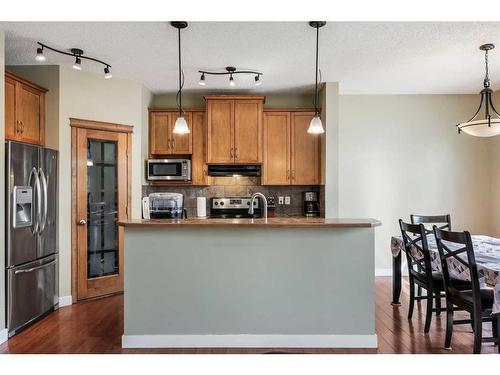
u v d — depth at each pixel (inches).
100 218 168.4
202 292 115.3
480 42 134.0
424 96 206.2
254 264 115.3
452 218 205.5
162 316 115.3
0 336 116.3
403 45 136.6
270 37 129.6
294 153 196.2
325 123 184.4
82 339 120.1
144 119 190.7
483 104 204.4
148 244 115.3
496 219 200.5
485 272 99.1
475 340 101.3
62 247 154.9
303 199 207.0
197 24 118.8
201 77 164.7
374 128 207.0
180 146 198.4
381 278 201.2
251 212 129.0
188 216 207.3
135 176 180.9
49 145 154.7
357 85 189.5
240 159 192.4
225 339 114.8
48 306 144.5
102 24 119.0
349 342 114.2
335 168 184.4
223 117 192.7
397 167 206.8
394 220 206.7
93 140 166.6
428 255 125.8
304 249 115.0
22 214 129.5
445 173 206.1
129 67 160.1
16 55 145.3
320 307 114.9
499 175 198.1
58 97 155.4
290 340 114.6
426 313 136.3
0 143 118.3
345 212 207.3
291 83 185.6
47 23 117.6
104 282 168.9
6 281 120.7
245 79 179.3
